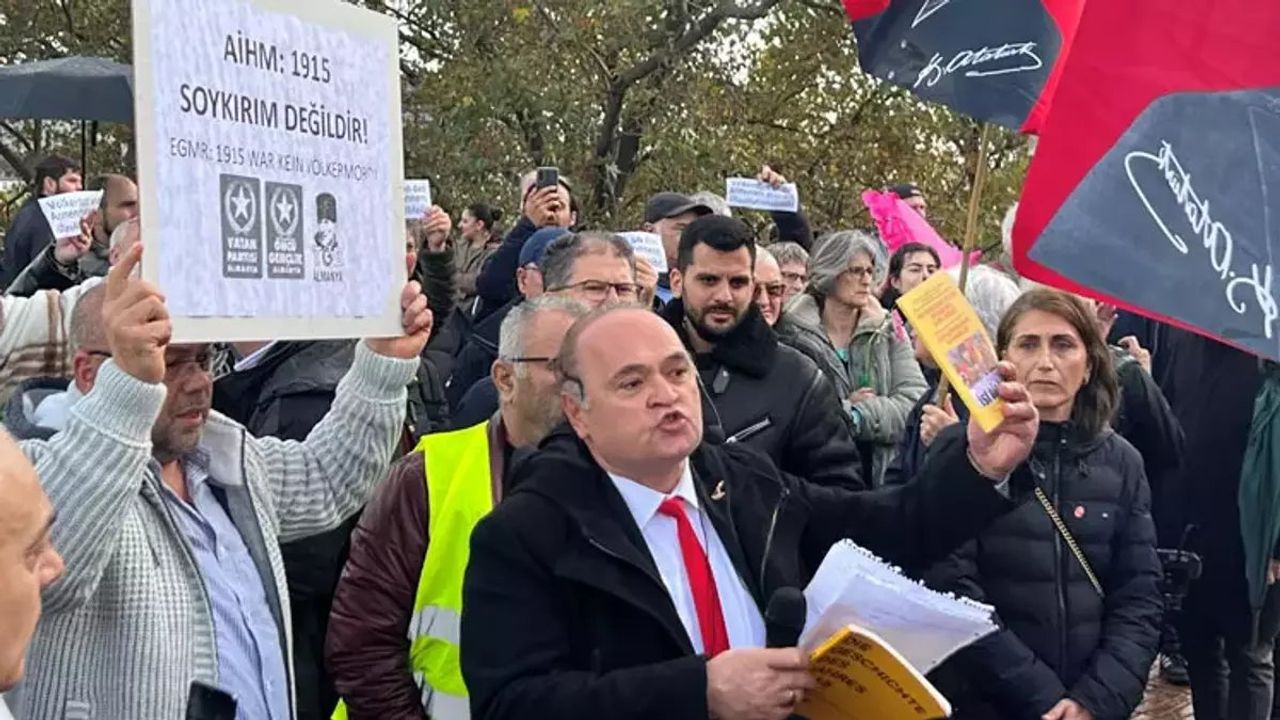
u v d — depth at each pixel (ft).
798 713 7.76
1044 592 10.82
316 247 7.75
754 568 8.06
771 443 12.07
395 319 8.38
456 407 15.60
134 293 6.76
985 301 14.01
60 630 7.24
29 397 8.37
